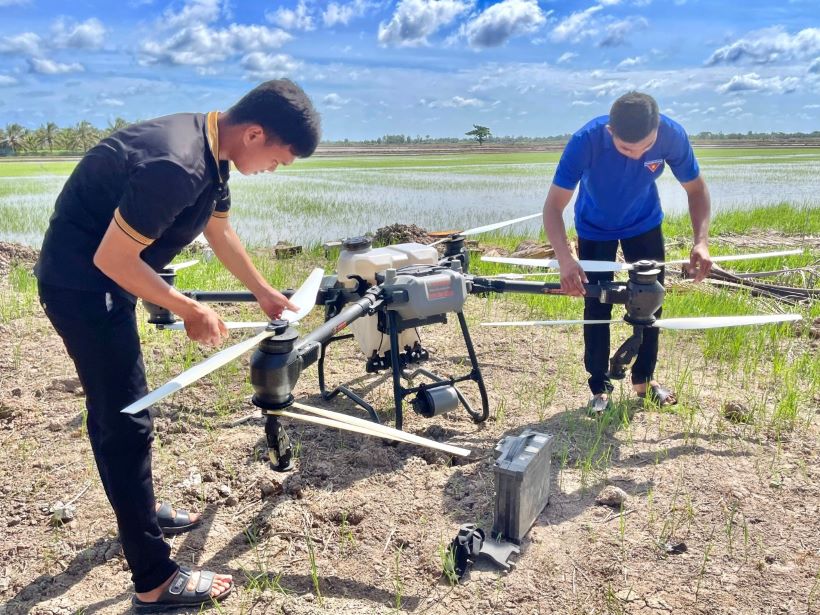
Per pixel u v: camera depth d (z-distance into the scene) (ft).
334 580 8.55
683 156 12.46
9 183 110.52
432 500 10.32
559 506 10.12
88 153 7.22
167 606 8.05
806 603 7.92
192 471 11.24
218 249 9.70
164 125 7.13
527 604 8.05
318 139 7.53
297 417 7.25
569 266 11.46
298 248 35.06
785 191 89.15
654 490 10.44
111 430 7.58
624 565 8.70
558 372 15.92
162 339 18.52
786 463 11.24
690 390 14.33
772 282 26.32
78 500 10.52
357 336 14.07
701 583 8.30
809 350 17.56
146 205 6.51
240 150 7.47
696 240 12.65
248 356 16.94
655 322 11.03
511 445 9.35
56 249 7.25
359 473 11.15
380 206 74.79
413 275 11.89
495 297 23.67
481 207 74.02
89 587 8.55
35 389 14.85
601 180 12.50
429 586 8.42
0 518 10.07
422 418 13.44
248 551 9.21
